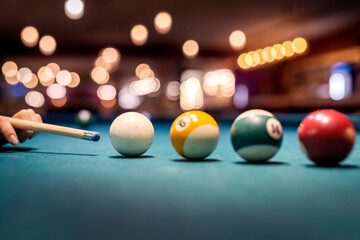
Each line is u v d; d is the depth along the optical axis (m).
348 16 2.66
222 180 0.38
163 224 0.24
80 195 0.32
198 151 0.51
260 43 3.60
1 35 3.37
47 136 1.04
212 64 4.56
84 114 1.34
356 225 0.23
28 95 5.43
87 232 0.22
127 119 0.56
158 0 2.32
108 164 0.49
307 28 3.00
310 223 0.24
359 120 1.25
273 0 2.32
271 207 0.28
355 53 2.86
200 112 0.54
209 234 0.22
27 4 2.44
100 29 3.10
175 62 4.20
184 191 0.33
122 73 5.71
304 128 0.48
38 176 0.40
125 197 0.31
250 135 0.49
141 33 2.21
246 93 4.39
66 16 2.71
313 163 0.50
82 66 5.06
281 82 3.91
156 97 4.18
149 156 0.58
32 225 0.24
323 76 3.29
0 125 0.58
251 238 0.21
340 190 0.33
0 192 0.33
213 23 2.88
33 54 3.80
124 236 0.22
